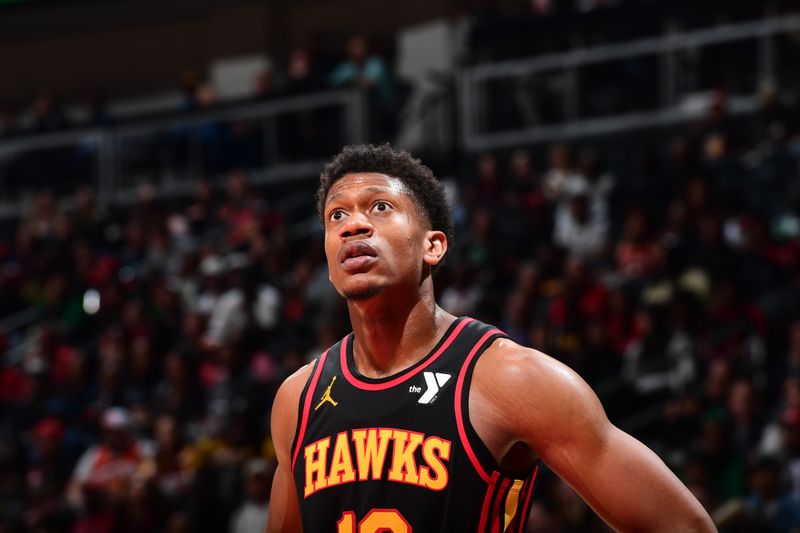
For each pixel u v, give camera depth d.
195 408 17.34
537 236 18.91
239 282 19.14
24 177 25.88
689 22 21.78
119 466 16.09
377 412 4.12
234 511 14.64
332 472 4.12
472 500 4.00
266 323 18.83
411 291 4.22
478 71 23.25
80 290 21.44
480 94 23.22
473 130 23.17
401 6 27.16
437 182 4.43
